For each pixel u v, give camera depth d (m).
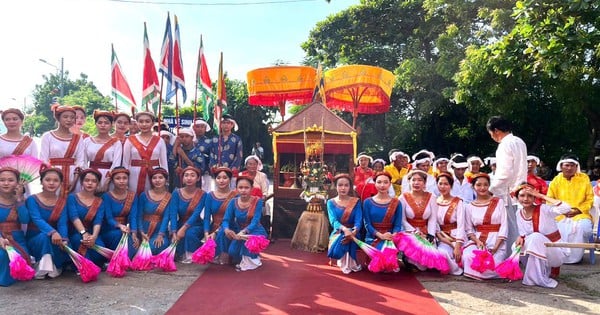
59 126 5.75
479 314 4.05
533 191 5.26
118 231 5.50
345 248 5.46
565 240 6.45
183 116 22.94
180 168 6.63
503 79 11.33
